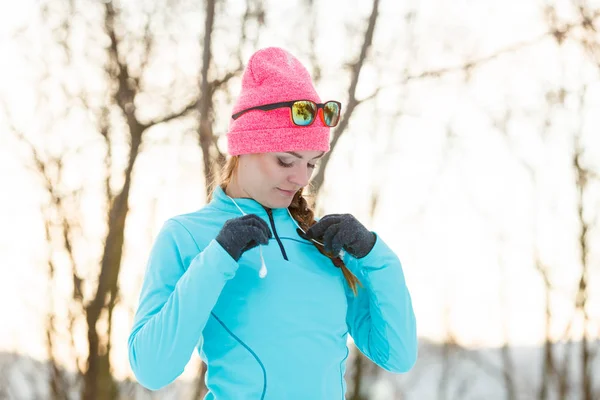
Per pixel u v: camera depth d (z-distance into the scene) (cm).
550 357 930
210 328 167
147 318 164
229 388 161
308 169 180
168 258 170
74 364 756
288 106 172
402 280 178
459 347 1002
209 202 198
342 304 174
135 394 744
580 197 911
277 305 163
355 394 799
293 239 176
